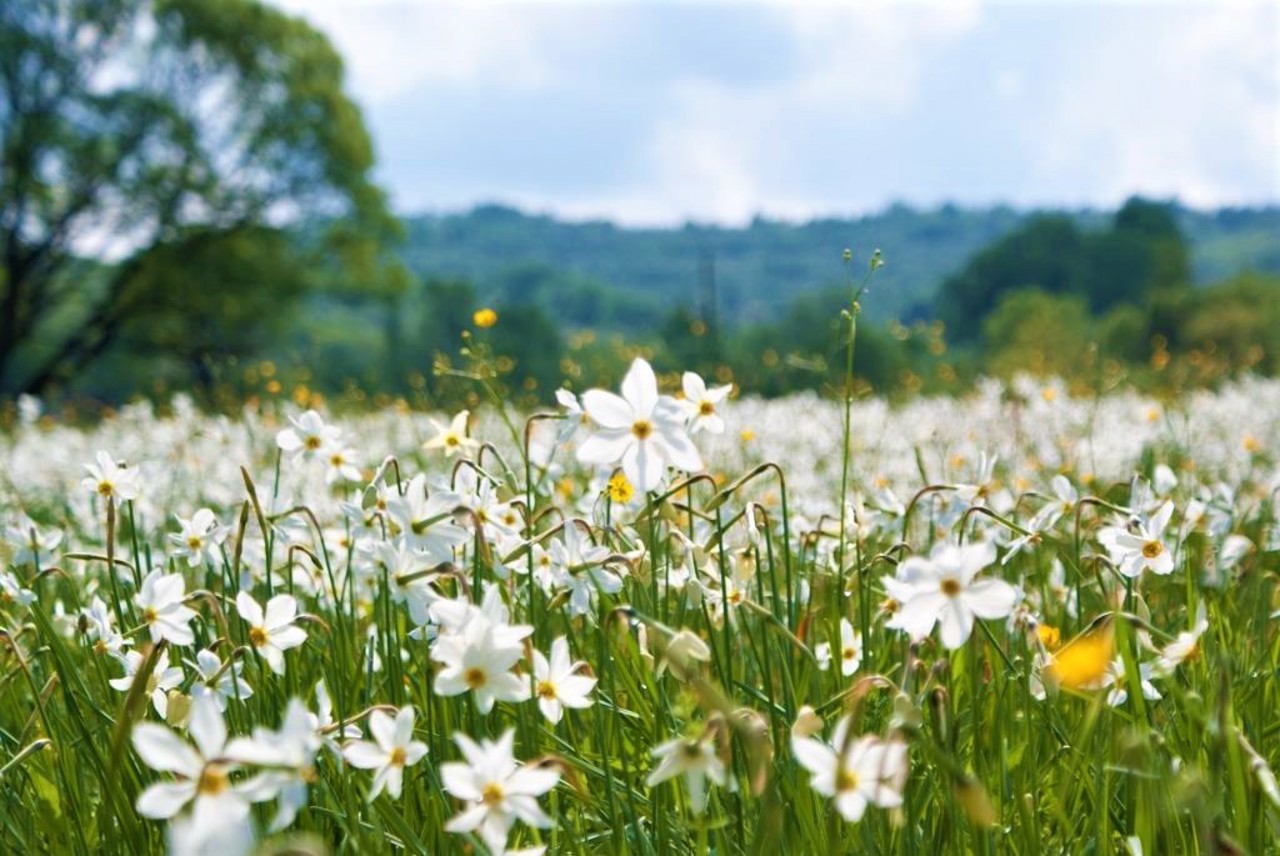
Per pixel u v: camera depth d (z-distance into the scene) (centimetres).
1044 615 377
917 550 442
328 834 263
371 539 306
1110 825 261
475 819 200
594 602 312
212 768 173
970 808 182
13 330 4644
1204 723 216
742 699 303
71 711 284
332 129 4894
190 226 4712
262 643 281
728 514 339
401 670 300
